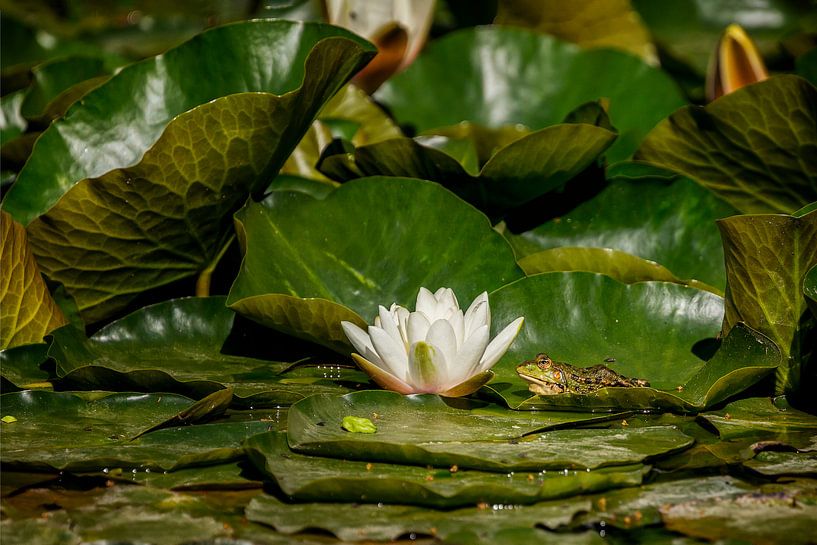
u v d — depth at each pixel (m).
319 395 3.96
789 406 4.01
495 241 4.11
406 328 4.01
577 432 3.95
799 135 4.20
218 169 4.09
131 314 4.10
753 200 4.28
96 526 3.83
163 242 4.12
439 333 3.98
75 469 3.89
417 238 4.12
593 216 4.21
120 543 3.81
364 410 3.97
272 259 4.11
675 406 3.98
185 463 3.89
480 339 3.98
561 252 4.13
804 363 4.02
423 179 4.18
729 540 3.81
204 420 3.96
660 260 4.18
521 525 3.83
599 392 3.97
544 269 4.14
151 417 3.97
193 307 4.11
